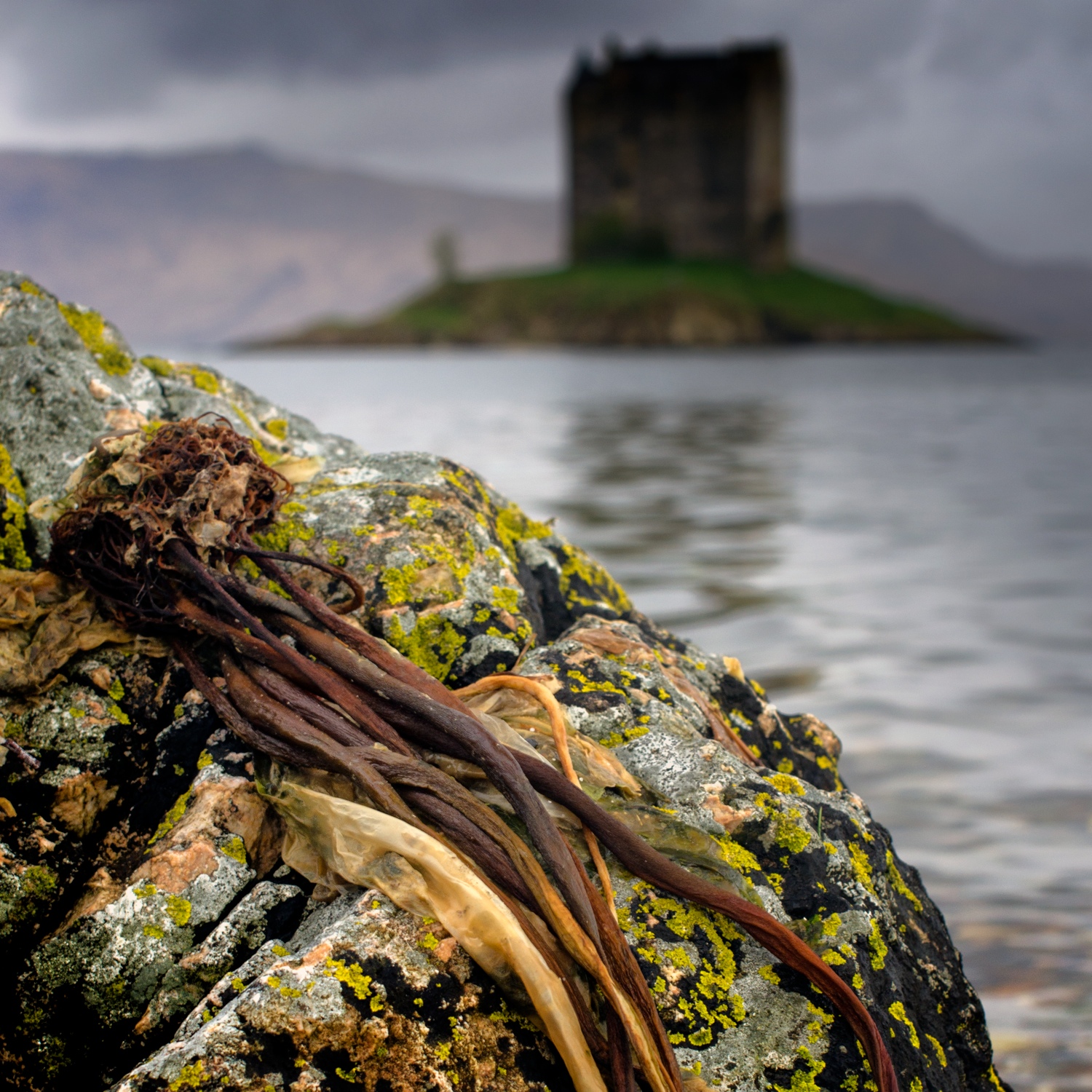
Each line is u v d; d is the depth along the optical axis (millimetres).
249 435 3252
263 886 2186
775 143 152500
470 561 2799
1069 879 4352
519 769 2090
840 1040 2008
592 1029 1886
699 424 29422
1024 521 13281
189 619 2475
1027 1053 3328
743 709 3119
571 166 153750
